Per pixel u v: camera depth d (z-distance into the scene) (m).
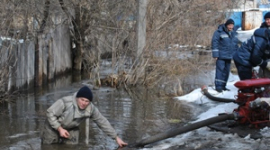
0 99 9.41
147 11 12.98
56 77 13.37
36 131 7.05
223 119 6.52
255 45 7.36
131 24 13.27
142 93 10.88
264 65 7.43
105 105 9.34
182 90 11.01
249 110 6.61
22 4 11.29
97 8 14.19
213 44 10.23
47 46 12.48
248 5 27.30
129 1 13.47
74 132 6.29
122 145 6.21
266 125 6.70
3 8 9.94
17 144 6.31
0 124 7.51
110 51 14.61
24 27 11.23
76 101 6.03
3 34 9.76
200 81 12.42
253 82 6.72
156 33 12.73
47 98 10.06
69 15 14.52
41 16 13.19
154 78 12.28
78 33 15.19
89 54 14.45
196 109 9.00
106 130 6.20
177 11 13.61
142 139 6.45
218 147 5.79
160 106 9.30
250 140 6.02
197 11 14.54
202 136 6.45
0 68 9.23
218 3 15.79
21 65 10.53
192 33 14.49
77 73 15.20
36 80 11.58
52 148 6.11
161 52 12.70
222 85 10.36
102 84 12.07
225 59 10.30
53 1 13.66
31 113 8.41
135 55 12.17
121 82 11.87
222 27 10.30
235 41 10.39
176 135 6.20
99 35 14.37
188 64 13.34
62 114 6.03
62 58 14.16
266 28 7.46
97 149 6.14
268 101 6.39
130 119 8.05
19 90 10.43
